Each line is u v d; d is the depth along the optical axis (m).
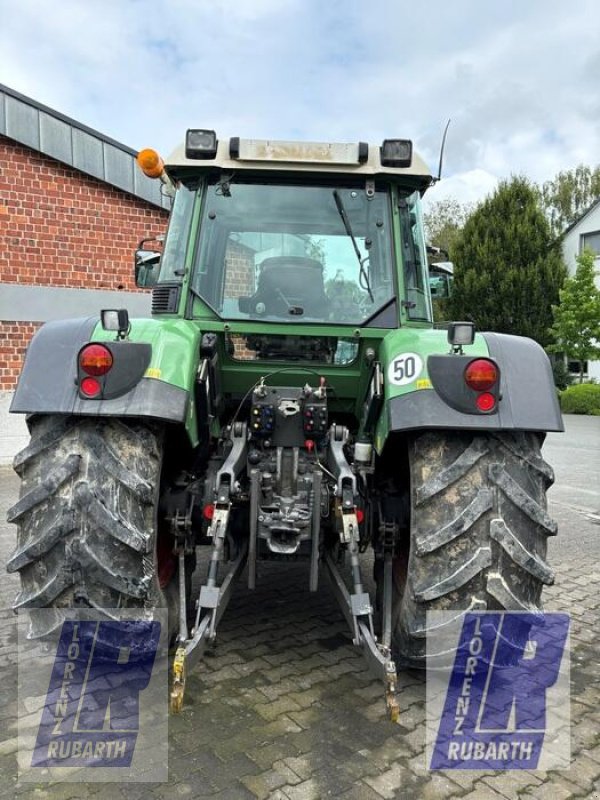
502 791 2.41
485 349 2.94
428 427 2.73
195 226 3.59
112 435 2.77
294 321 3.52
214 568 2.87
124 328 2.83
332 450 3.25
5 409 8.66
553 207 48.03
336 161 3.51
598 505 7.65
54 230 8.80
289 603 4.10
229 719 2.80
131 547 2.67
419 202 3.75
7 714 2.82
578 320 23.17
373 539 3.34
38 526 2.71
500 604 2.72
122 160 9.13
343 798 2.33
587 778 2.50
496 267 26.48
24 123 8.43
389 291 3.56
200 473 3.40
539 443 2.95
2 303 8.55
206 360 3.12
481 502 2.73
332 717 2.83
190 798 2.31
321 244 3.60
